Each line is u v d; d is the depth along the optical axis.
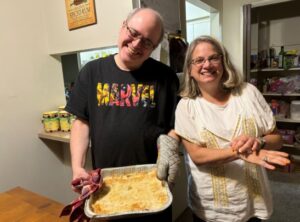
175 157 1.08
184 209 2.35
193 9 3.18
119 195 0.99
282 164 0.96
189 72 1.24
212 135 1.15
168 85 1.26
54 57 2.19
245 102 1.19
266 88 3.26
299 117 3.08
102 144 1.21
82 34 1.88
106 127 1.20
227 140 1.14
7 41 1.86
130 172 1.13
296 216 2.19
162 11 1.81
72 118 1.94
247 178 1.15
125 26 1.11
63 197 2.33
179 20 2.10
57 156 2.26
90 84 1.24
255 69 3.21
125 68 1.21
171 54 1.87
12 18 1.88
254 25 3.30
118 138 1.19
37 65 2.07
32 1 2.00
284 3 3.15
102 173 1.10
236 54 3.26
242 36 3.10
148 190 1.02
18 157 1.98
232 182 1.15
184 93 1.25
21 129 1.99
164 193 0.98
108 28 1.72
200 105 1.20
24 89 1.99
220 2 3.16
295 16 3.13
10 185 1.95
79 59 2.56
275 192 2.63
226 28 3.28
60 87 2.26
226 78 1.23
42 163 2.15
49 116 2.03
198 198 1.23
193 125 1.18
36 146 2.10
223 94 1.24
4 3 1.83
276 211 2.28
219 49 1.19
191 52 1.20
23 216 1.01
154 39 1.10
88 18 1.80
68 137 1.88
